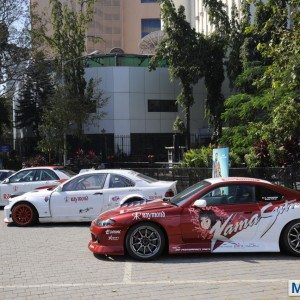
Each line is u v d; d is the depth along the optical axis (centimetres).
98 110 4459
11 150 4406
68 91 3431
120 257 914
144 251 883
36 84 3903
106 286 716
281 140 1759
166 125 4581
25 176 1705
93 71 4481
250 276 759
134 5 7675
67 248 1015
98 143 4441
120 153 4338
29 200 1333
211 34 3712
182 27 3653
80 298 658
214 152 1538
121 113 4478
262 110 2403
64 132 3259
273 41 1069
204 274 777
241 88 2800
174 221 888
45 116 3316
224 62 3766
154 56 3781
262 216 902
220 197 914
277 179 1588
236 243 899
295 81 977
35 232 1233
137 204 968
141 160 4194
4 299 659
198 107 4631
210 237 893
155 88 4569
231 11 3819
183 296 656
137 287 707
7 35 3081
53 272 807
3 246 1048
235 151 2198
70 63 3825
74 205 1321
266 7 1088
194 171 1884
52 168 1717
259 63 2770
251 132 2039
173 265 844
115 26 7631
